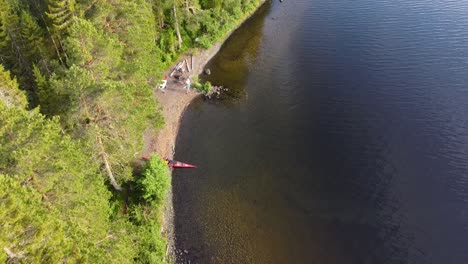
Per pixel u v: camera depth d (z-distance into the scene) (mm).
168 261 34719
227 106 55156
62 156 23906
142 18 46969
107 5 39406
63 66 37375
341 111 52469
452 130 47375
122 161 36000
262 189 42156
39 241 18656
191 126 51688
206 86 57469
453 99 52219
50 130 23641
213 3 74500
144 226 35062
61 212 23688
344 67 61062
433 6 75750
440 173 42281
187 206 40188
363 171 43469
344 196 40875
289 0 87500
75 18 33844
